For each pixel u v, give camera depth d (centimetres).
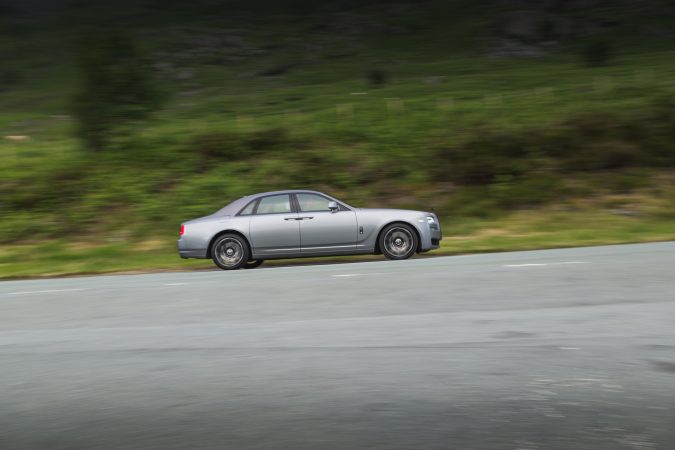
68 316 784
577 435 341
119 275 1389
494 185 2223
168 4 13700
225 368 495
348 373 469
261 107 5997
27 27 12644
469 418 369
